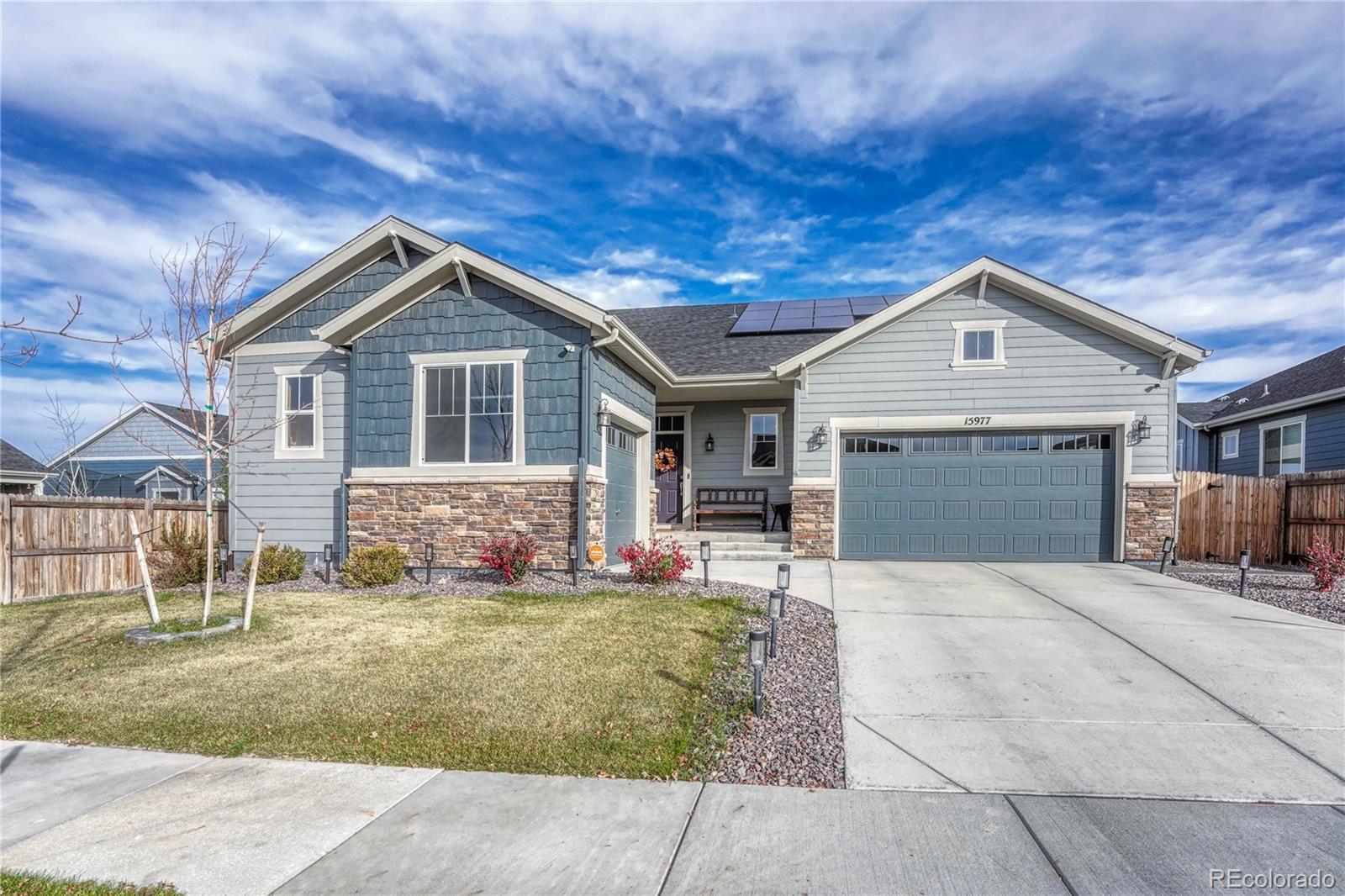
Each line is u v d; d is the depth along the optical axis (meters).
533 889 3.13
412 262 12.63
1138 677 6.29
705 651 6.79
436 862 3.36
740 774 4.40
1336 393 15.88
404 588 10.31
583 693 5.68
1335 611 8.67
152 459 25.95
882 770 4.47
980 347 13.17
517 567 10.34
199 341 7.59
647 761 4.51
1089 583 10.53
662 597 9.27
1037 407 12.96
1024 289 12.80
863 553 13.55
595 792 4.13
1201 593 9.81
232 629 7.69
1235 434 20.84
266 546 11.54
